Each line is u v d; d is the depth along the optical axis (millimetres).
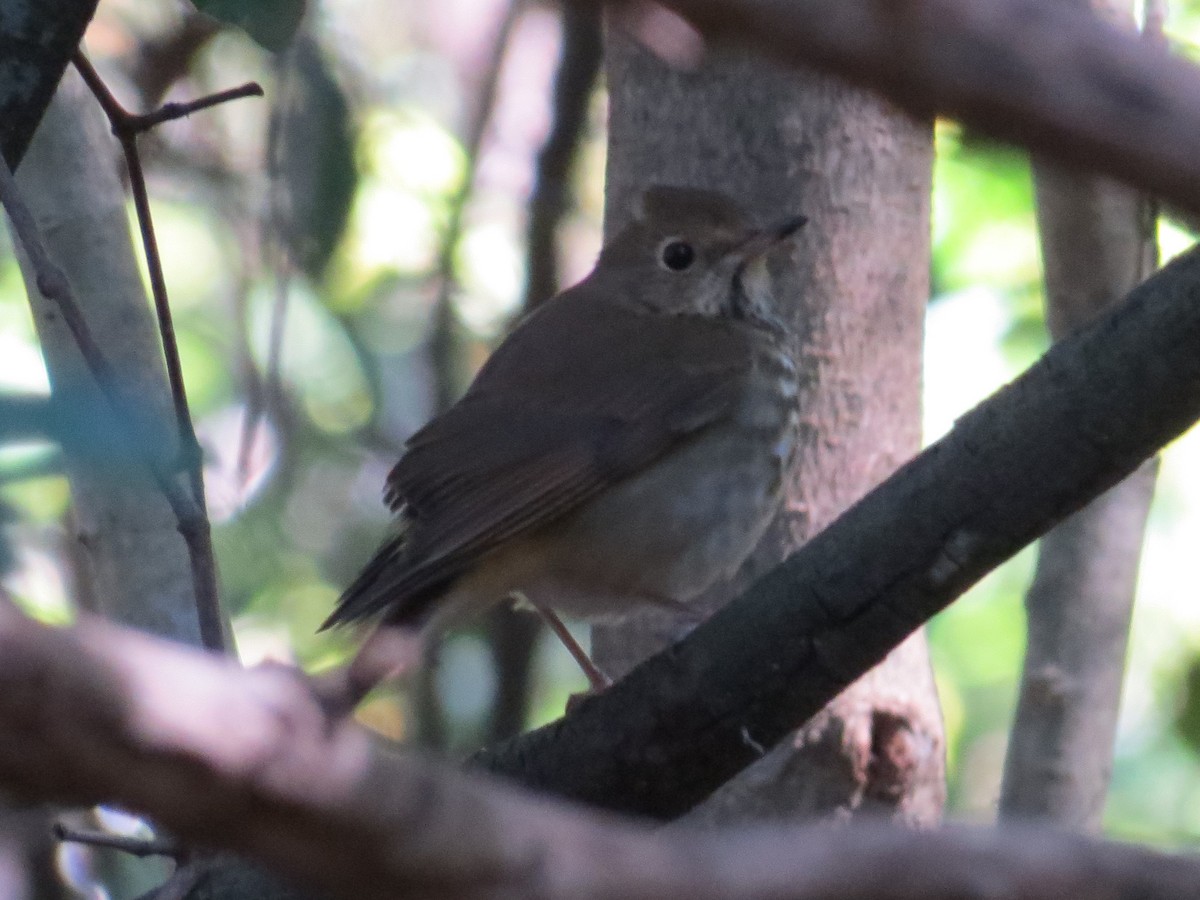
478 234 16422
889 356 9969
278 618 15039
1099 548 10039
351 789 2496
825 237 9891
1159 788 14633
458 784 2576
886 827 2828
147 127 7758
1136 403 6336
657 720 7211
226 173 15219
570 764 7355
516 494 9469
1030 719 10070
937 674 15930
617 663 10609
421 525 9102
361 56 16891
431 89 17266
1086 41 2365
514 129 16859
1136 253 10070
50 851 9938
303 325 15555
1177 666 14992
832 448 9953
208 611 7078
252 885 6965
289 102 12688
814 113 9891
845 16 2367
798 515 10023
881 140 9891
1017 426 6527
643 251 10523
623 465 9789
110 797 2475
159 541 9297
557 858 2576
